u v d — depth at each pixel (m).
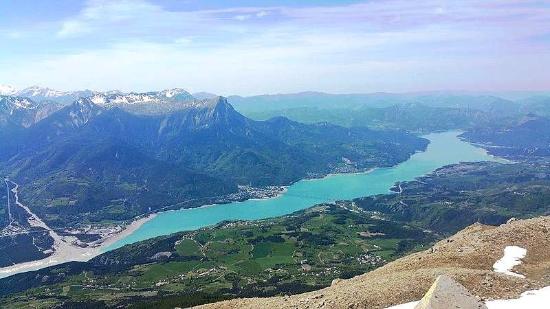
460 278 67.81
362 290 68.75
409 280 68.81
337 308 64.62
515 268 77.50
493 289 64.94
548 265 77.75
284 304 71.38
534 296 62.72
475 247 87.62
